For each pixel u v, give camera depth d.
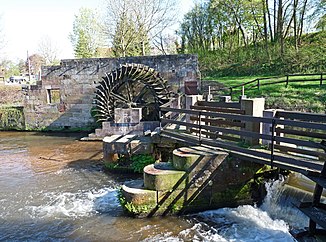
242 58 23.97
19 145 12.23
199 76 13.30
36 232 4.93
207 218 5.20
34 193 6.70
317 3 19.28
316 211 3.89
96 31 29.89
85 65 14.48
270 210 5.41
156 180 5.14
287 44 21.80
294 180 5.43
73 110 14.98
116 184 7.18
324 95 11.83
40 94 15.31
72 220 5.29
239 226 4.91
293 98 12.11
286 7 21.66
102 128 12.40
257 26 25.62
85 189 6.88
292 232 4.07
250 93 14.04
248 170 5.50
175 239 4.57
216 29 28.78
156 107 12.66
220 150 5.58
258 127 5.69
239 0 25.59
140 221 5.14
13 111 15.88
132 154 8.03
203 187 5.34
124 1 22.41
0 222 5.32
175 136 7.04
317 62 17.84
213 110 6.96
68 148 11.36
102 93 12.65
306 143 4.20
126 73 12.34
